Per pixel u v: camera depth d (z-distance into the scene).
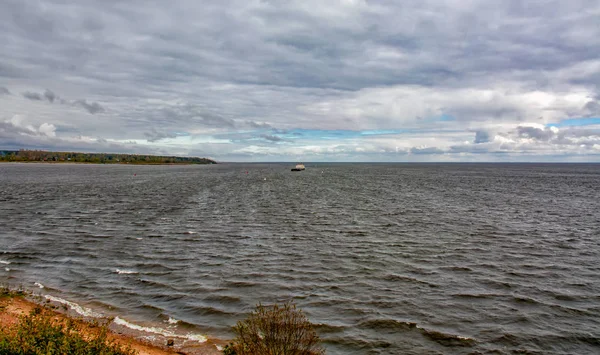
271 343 12.16
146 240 32.28
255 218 44.41
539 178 141.50
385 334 16.42
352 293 20.86
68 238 32.72
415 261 26.97
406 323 17.44
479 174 178.62
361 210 51.91
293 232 36.38
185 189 85.12
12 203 56.00
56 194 69.88
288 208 53.50
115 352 11.77
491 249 30.44
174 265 25.17
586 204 61.00
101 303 18.73
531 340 16.16
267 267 25.11
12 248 29.00
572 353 15.28
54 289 20.48
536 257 28.28
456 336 16.36
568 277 23.94
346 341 15.79
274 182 114.69
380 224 41.00
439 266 25.84
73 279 22.14
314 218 44.75
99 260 26.11
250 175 165.25
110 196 67.69
